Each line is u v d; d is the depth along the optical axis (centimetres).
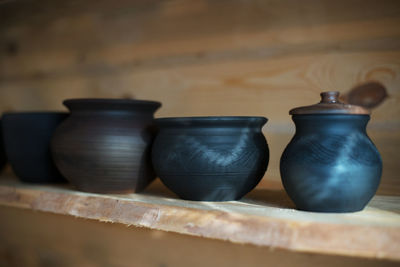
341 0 95
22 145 103
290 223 65
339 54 96
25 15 136
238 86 107
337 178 68
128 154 89
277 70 102
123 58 122
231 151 79
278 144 103
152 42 118
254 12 104
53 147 95
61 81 132
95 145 88
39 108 136
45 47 134
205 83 111
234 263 103
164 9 116
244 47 106
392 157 92
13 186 103
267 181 104
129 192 92
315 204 71
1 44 142
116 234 119
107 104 90
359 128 73
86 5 126
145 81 119
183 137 80
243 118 79
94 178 90
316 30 98
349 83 95
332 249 62
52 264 131
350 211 71
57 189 98
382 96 92
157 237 113
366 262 90
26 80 138
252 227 68
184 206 77
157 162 84
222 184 80
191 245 108
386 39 91
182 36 114
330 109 70
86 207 87
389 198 86
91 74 127
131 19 120
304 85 100
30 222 135
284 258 98
